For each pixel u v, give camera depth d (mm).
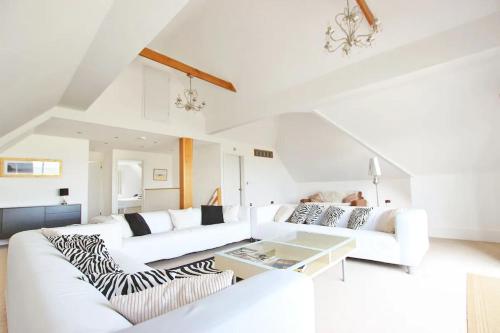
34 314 780
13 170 5027
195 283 984
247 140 7727
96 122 4680
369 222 3725
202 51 4973
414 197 5199
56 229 2447
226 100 5738
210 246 3805
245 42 4434
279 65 4441
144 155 8641
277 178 8773
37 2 1325
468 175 4660
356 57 3668
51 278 1013
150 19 2172
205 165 7492
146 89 5457
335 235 3227
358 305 2195
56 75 2600
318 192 8133
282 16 3811
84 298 859
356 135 4926
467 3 2709
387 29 3211
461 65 3043
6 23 1354
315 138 7145
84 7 1620
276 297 869
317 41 3811
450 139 4262
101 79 3236
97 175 8258
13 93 2432
